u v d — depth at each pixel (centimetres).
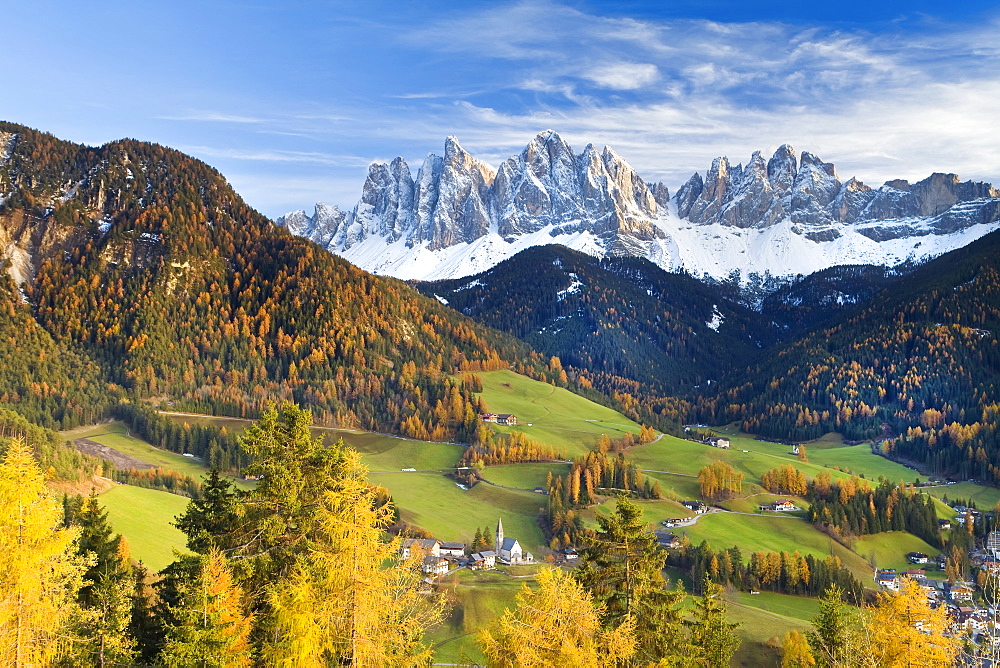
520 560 15238
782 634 10562
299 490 4403
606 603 4453
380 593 3481
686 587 13750
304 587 3462
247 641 3809
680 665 4466
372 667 3403
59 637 3700
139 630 4753
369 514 3525
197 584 3772
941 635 4284
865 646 4278
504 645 3659
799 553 16112
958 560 16050
